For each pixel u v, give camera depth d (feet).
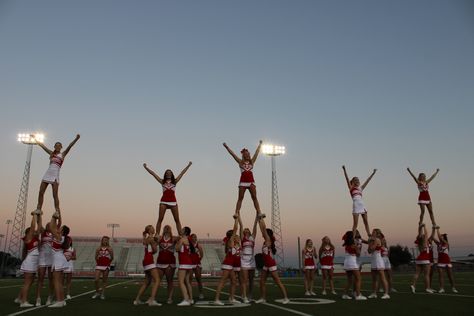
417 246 51.88
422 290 53.36
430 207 54.08
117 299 45.65
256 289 64.59
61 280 36.76
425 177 55.57
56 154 42.50
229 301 40.16
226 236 43.21
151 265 38.04
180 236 40.11
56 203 41.01
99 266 47.14
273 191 125.90
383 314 28.76
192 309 33.14
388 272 53.93
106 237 48.47
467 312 29.37
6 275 184.03
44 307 35.81
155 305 37.24
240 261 41.55
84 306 36.45
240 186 42.39
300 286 74.13
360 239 48.85
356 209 49.83
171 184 42.45
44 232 39.55
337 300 41.06
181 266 38.27
